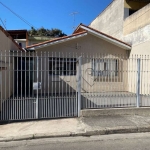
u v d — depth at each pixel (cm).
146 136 473
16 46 1060
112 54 1114
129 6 1260
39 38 1998
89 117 598
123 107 647
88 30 1041
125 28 1205
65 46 1054
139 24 1017
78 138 457
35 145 414
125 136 472
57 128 503
